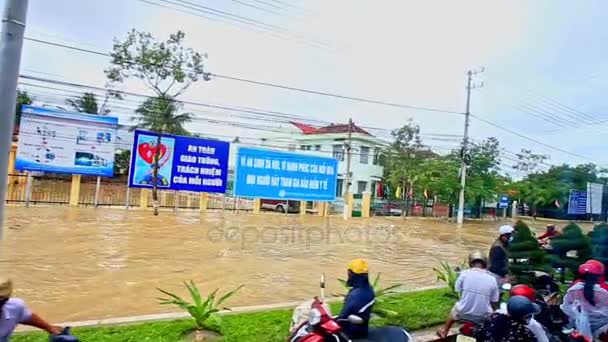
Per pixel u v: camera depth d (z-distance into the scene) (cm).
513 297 394
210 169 2334
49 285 757
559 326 467
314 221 2361
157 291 756
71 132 2084
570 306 476
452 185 3291
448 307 678
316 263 1118
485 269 526
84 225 1512
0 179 352
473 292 495
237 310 622
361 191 3931
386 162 3925
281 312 610
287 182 2488
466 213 3712
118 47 2258
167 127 2638
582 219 2173
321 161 2602
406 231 2184
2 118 351
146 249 1150
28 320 329
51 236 1240
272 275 941
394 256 1341
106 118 2161
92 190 2539
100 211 2016
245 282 863
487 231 2506
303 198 2545
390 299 691
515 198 3962
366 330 392
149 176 2178
